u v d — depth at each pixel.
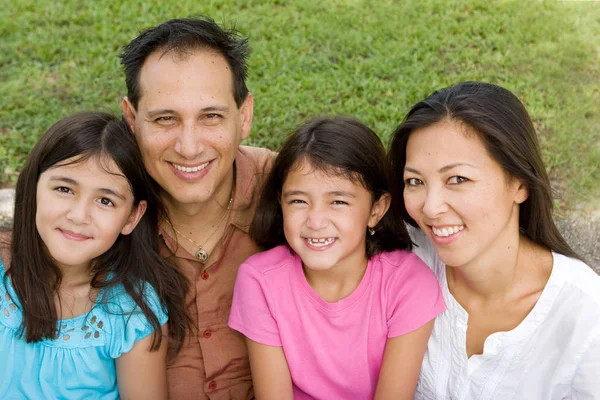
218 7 6.54
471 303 2.47
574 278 2.28
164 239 2.82
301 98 5.18
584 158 4.61
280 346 2.63
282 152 2.54
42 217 2.41
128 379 2.65
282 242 2.79
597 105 5.16
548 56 5.75
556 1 6.60
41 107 5.17
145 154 2.55
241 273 2.67
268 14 6.39
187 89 2.44
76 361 2.56
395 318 2.54
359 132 2.52
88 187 2.39
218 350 2.82
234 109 2.59
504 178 2.20
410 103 5.12
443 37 5.98
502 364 2.39
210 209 2.78
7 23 6.20
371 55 5.79
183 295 2.76
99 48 5.86
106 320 2.57
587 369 2.21
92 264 2.63
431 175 2.22
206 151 2.52
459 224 2.22
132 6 6.50
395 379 2.55
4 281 2.56
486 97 2.21
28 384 2.57
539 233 2.37
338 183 2.43
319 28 6.13
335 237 2.49
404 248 2.67
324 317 2.59
